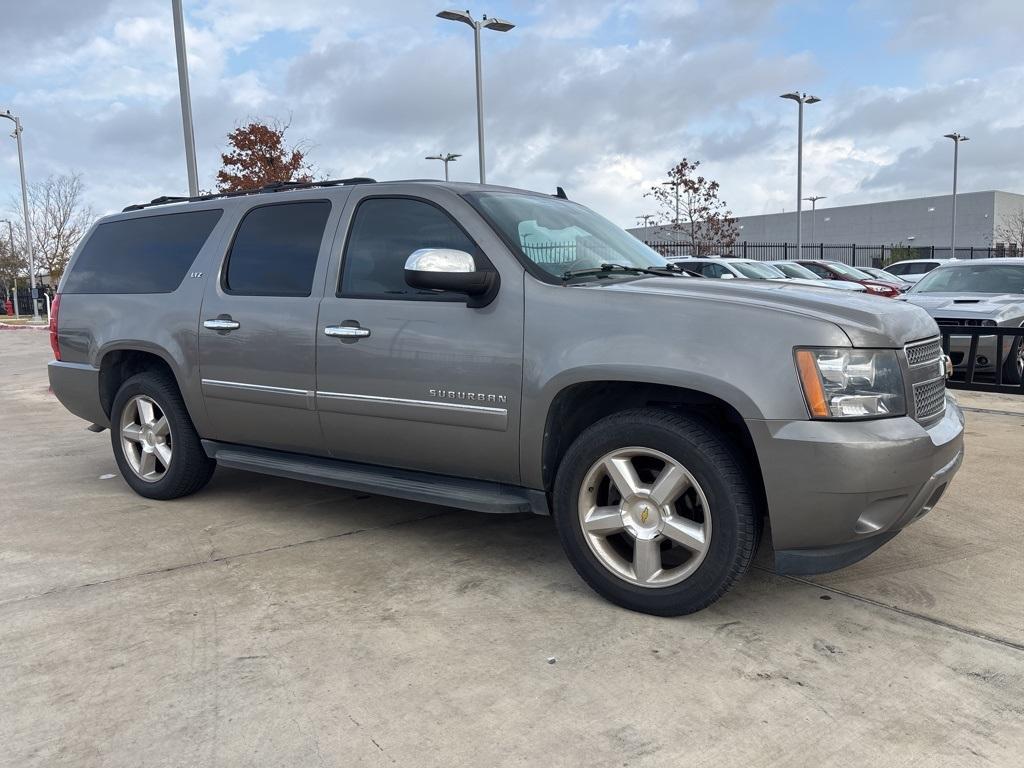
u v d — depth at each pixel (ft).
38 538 14.49
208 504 16.70
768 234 222.07
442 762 7.82
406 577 12.51
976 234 184.24
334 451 14.16
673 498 10.71
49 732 8.36
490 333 11.87
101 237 18.17
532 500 12.20
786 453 9.84
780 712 8.63
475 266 12.22
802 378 9.85
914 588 11.92
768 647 10.10
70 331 17.90
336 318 13.44
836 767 7.70
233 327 14.80
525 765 7.76
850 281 54.19
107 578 12.51
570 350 11.14
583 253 13.05
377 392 13.00
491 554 13.56
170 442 16.78
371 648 10.12
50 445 23.31
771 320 10.11
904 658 9.78
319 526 15.12
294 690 9.14
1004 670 9.46
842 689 9.09
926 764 7.73
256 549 13.85
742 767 7.71
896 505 10.14
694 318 10.49
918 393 10.72
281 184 15.64
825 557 10.21
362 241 13.66
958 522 14.85
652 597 10.87
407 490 13.04
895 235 199.41
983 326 28.96
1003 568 12.65
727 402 10.10
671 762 7.79
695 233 118.21
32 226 142.31
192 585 12.21
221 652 10.04
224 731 8.35
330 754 7.96
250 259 15.15
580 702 8.85
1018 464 18.97
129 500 17.08
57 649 10.14
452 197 12.84
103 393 17.58
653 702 8.84
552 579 12.42
